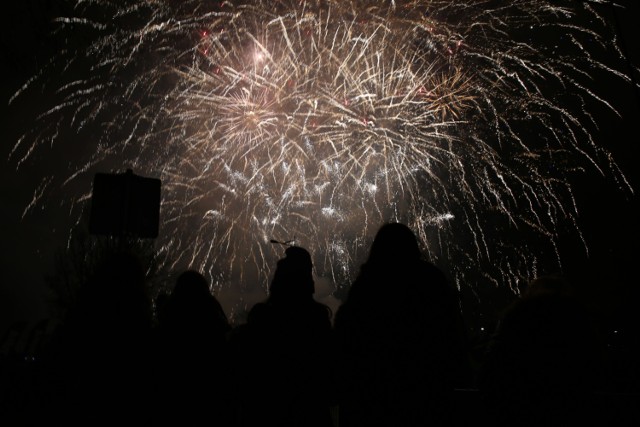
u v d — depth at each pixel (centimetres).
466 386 417
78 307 444
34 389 493
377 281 399
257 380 445
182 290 484
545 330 392
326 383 439
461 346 390
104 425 429
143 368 439
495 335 416
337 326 404
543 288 425
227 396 473
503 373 395
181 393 450
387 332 384
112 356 430
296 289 458
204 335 466
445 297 395
